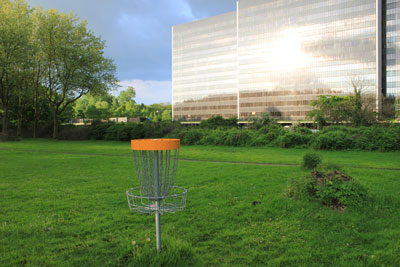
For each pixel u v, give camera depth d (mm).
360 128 21328
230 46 110812
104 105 98438
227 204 5980
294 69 94188
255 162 13781
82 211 5652
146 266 3410
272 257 3705
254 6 102125
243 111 104062
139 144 3348
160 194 3457
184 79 122750
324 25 89188
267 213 5367
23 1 35094
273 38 98125
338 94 86375
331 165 7328
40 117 44000
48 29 35156
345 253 3748
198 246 4035
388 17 82125
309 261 3574
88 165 12477
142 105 105688
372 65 81250
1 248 3967
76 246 4070
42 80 37906
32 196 6824
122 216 5254
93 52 36438
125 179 9000
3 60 31594
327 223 4770
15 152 19000
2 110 40125
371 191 6289
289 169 10602
